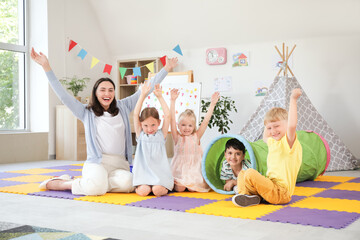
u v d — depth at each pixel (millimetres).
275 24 5453
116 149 3049
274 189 2447
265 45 5633
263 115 4484
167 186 2861
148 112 2934
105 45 6684
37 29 5820
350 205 2467
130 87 6590
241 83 5805
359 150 5145
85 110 3053
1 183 3465
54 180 3064
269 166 2561
